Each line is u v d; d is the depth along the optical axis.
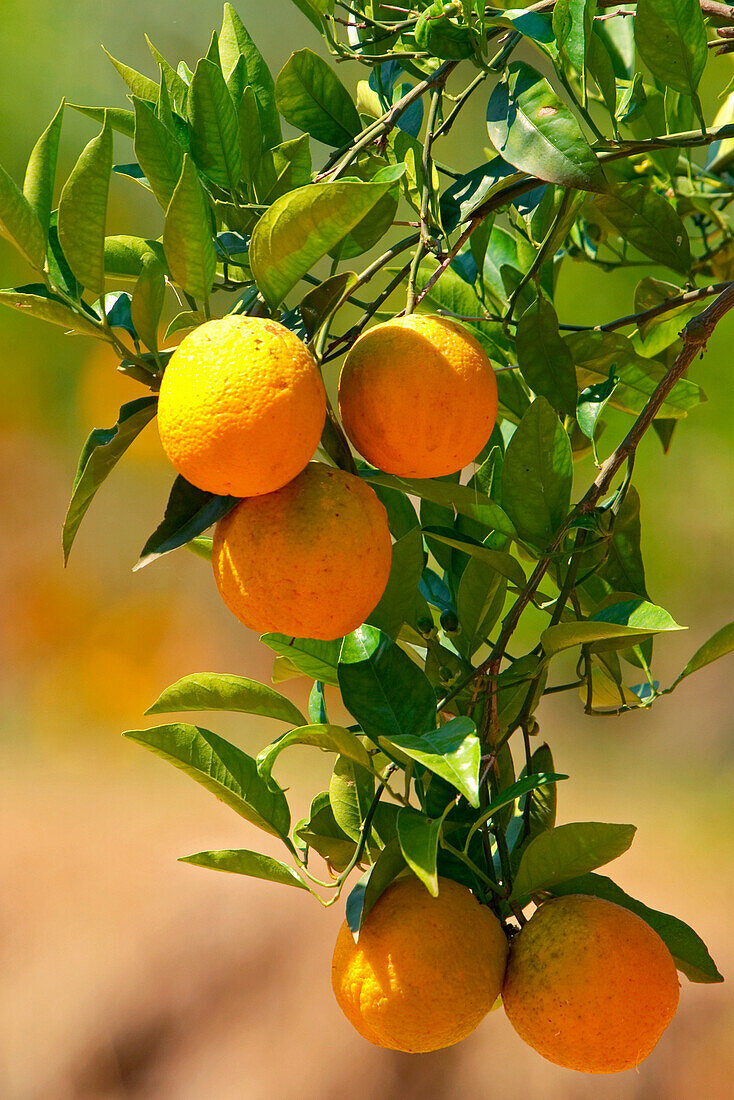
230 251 1.73
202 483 1.62
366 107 1.96
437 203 1.73
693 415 3.59
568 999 1.66
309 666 1.76
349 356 1.67
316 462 1.65
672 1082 4.02
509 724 1.80
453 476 1.82
